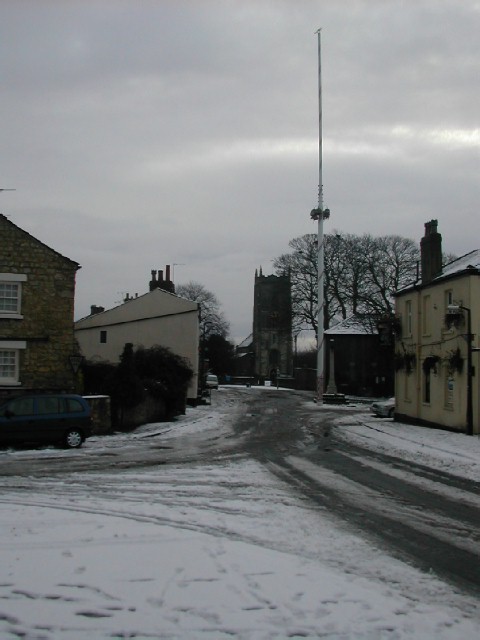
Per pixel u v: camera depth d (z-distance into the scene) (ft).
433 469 53.83
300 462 56.90
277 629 17.98
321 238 154.71
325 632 17.92
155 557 23.99
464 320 80.94
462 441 71.82
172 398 106.42
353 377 197.57
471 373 77.10
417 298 98.73
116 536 27.02
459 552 27.76
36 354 82.74
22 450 63.72
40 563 22.80
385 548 28.02
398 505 37.99
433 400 92.12
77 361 83.51
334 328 202.28
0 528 28.02
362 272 196.34
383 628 18.37
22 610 18.70
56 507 34.06
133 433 82.58
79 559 23.40
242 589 20.88
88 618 18.30
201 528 30.01
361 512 35.73
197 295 320.91
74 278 85.15
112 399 90.48
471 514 35.68
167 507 34.94
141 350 114.83
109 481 44.32
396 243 190.70
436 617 19.48
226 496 39.24
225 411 125.70
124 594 20.08
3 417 63.67
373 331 190.90
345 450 67.05
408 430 88.12
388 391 196.34
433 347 92.32
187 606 19.33
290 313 214.69
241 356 379.35
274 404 151.94
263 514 34.01
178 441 73.61
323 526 31.78
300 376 254.06
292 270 210.18
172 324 144.25
